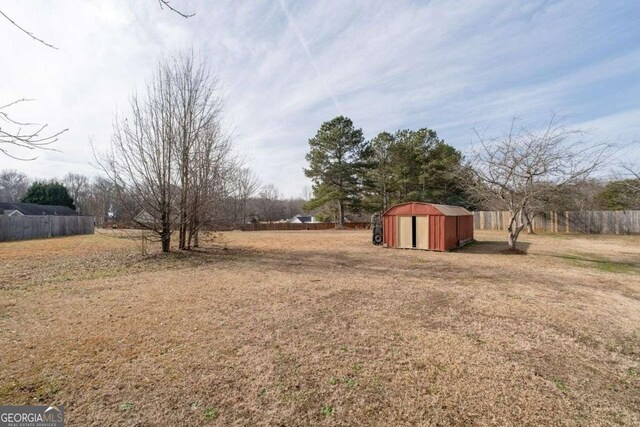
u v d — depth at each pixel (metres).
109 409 2.35
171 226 10.98
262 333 3.87
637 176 14.09
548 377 2.87
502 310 4.82
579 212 20.59
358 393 2.58
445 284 6.55
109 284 6.57
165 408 2.37
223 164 12.50
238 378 2.81
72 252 11.35
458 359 3.20
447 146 27.67
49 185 41.50
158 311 4.73
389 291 5.96
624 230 19.44
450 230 12.59
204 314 4.60
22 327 4.04
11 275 7.29
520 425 2.20
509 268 8.45
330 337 3.76
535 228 22.03
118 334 3.82
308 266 8.83
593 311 4.78
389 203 31.22
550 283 6.67
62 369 2.95
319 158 29.92
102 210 36.09
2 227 17.03
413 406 2.41
